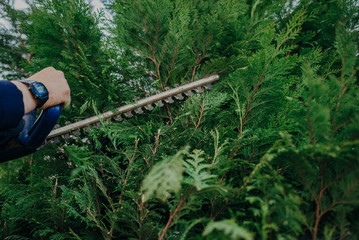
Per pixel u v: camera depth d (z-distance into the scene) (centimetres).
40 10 200
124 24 177
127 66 171
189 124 136
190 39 161
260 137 112
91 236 121
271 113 122
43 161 151
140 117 146
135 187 115
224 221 53
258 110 123
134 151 115
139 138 123
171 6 175
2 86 65
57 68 190
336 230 70
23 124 75
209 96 133
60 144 143
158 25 170
